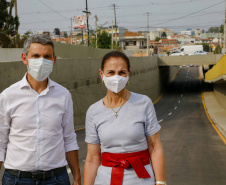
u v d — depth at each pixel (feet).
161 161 8.23
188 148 39.17
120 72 8.05
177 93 188.75
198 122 76.69
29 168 8.30
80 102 69.10
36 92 8.41
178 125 69.97
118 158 7.97
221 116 87.10
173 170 27.20
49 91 8.59
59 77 59.98
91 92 75.15
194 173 26.09
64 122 8.93
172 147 39.88
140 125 8.05
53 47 8.55
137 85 127.54
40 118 8.38
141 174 7.85
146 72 143.95
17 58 68.23
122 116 8.05
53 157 8.52
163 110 117.08
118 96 8.16
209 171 26.84
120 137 7.93
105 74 8.09
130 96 8.28
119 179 7.86
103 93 83.41
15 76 45.44
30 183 8.36
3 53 66.54
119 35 261.85
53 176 8.55
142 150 8.09
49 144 8.45
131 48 274.57
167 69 220.64
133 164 7.87
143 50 261.24
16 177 8.38
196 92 185.47
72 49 81.87
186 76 273.13
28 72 8.36
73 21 181.27
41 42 8.21
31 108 8.35
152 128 8.25
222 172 26.48
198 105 130.00
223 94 114.93
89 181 8.56
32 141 8.31
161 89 189.06
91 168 8.58
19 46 74.18
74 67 66.23
